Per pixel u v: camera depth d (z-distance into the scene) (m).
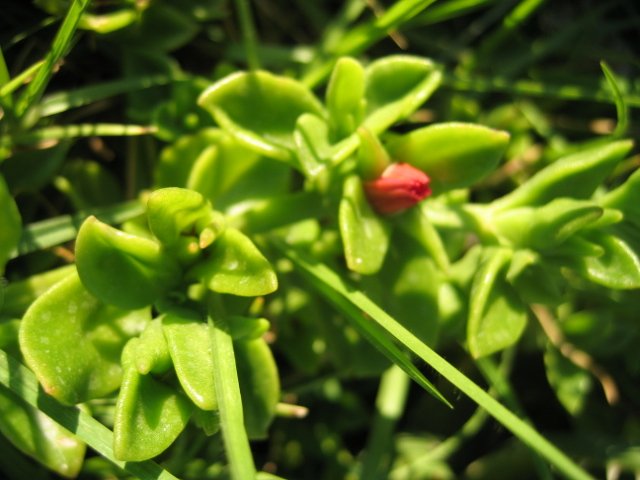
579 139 0.14
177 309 0.09
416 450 0.12
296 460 0.12
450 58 0.13
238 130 0.10
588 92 0.13
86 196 0.11
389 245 0.10
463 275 0.11
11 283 0.10
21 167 0.10
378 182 0.09
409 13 0.11
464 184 0.10
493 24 0.14
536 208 0.10
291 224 0.10
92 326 0.08
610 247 0.09
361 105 0.10
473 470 0.12
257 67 0.12
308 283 0.11
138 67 0.11
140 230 0.09
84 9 0.09
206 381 0.08
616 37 0.14
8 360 0.08
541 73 0.14
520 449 0.11
